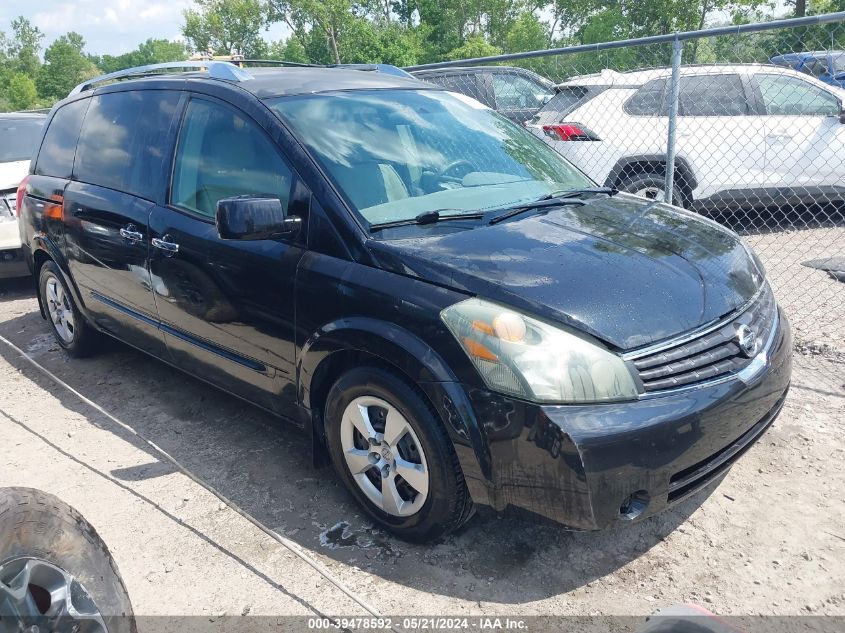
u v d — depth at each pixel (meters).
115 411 4.44
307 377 3.13
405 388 2.76
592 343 2.51
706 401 2.58
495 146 3.88
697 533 3.01
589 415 2.44
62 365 5.25
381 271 2.87
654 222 3.37
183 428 4.17
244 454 3.83
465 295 2.66
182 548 3.07
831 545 2.89
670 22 41.56
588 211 3.41
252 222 2.97
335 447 3.15
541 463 2.47
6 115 8.01
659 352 2.59
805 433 3.71
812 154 7.61
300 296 3.09
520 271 2.71
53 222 4.77
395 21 57.34
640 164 7.69
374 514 3.08
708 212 8.70
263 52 67.06
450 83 9.82
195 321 3.75
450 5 53.25
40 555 1.98
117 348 5.46
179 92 3.98
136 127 4.21
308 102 3.57
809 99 7.60
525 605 2.66
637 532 3.04
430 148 3.62
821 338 4.88
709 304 2.79
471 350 2.55
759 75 7.55
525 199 3.50
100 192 4.36
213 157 3.65
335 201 3.07
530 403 2.46
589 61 7.98
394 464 2.91
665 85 7.54
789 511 3.11
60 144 4.98
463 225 3.11
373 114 3.65
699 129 7.53
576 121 7.79
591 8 50.00
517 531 3.07
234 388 3.70
